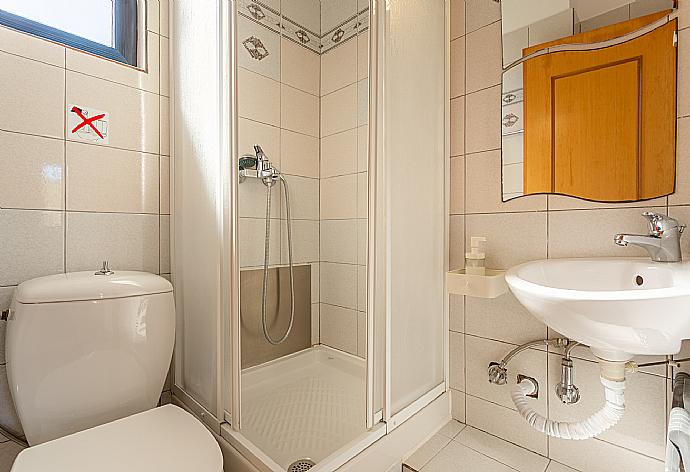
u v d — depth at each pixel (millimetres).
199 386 1294
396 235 1201
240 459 1044
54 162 1229
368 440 1099
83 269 1290
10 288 1148
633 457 1080
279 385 1862
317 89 2166
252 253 1873
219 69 1177
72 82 1266
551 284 1050
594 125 1130
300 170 2080
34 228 1190
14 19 1187
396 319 1208
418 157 1299
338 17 2094
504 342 1333
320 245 2189
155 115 1464
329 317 2137
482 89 1376
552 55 1204
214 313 1195
